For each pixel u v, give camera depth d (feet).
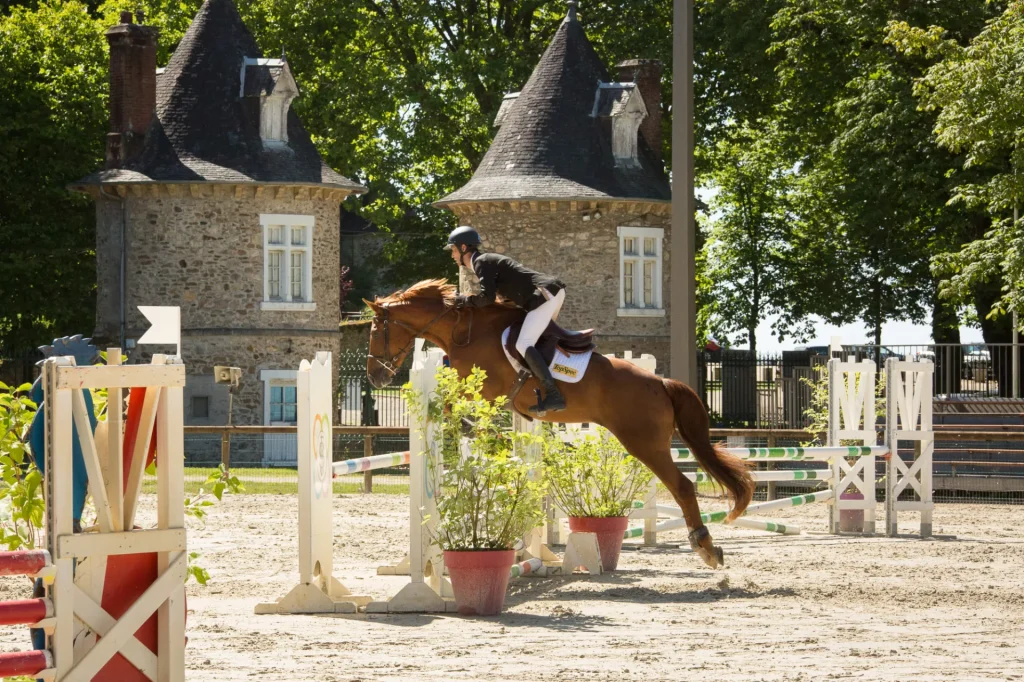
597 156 123.03
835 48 123.03
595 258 120.98
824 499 54.24
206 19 120.37
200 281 115.24
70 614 16.76
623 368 35.96
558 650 26.68
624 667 24.70
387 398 122.72
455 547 32.30
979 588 37.17
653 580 38.83
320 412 33.14
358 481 84.07
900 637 28.66
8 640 27.48
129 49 116.98
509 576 32.94
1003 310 95.25
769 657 25.90
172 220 115.24
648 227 122.83
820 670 24.38
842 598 35.19
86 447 17.19
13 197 126.00
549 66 126.21
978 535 54.29
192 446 114.62
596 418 35.99
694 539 35.99
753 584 37.17
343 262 241.14
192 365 115.34
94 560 17.30
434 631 29.25
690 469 68.64
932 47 91.81
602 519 41.32
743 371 110.83
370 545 47.98
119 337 116.47
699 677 23.65
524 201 119.24
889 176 117.91
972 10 114.73
